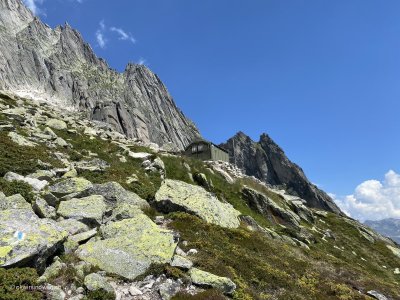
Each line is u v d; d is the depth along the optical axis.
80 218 17.55
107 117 177.12
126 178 27.92
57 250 13.87
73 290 12.05
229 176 48.75
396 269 47.19
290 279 20.22
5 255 11.59
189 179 40.66
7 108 39.12
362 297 21.91
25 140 28.20
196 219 23.06
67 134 38.09
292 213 51.56
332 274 25.94
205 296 13.95
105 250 14.93
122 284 13.68
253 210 43.47
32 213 14.79
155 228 17.45
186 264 15.83
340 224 62.28
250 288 17.03
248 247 23.25
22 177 20.36
